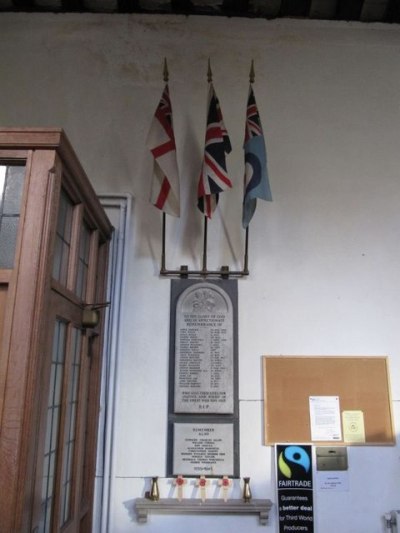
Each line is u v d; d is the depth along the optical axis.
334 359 2.64
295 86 3.11
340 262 2.79
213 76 3.12
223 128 2.65
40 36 3.17
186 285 2.73
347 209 2.89
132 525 2.41
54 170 1.62
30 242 1.55
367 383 2.61
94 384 2.49
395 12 3.14
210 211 2.58
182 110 3.04
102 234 2.58
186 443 2.51
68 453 2.06
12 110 3.03
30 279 1.52
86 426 2.41
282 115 3.05
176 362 2.61
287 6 3.15
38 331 1.49
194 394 2.56
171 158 2.56
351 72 3.15
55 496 1.80
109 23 3.20
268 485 2.47
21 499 1.37
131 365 2.62
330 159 2.98
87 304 2.23
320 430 2.54
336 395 2.59
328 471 2.49
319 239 2.83
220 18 3.20
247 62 3.15
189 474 2.47
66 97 3.06
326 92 3.11
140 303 2.71
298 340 2.67
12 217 1.62
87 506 2.34
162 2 3.14
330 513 2.44
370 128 3.04
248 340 2.66
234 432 2.53
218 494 2.45
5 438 1.40
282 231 2.84
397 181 2.95
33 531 1.48
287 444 2.52
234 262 2.79
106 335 2.63
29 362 1.46
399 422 2.57
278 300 2.72
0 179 1.65
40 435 1.55
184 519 2.42
